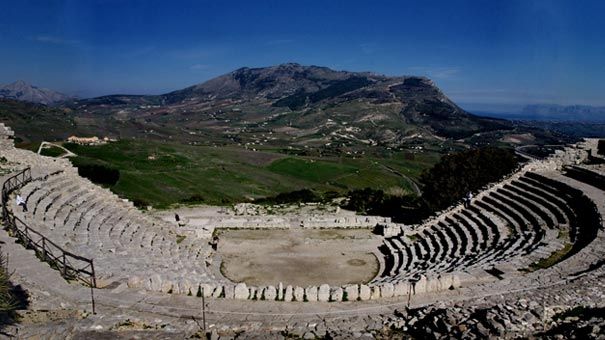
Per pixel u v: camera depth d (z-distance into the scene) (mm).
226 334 15883
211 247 37438
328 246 38688
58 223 26734
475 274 23531
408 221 47688
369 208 53812
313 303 19844
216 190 88062
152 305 18031
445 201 47500
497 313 15367
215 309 18391
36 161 38250
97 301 17672
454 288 21578
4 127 39844
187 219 45406
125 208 36781
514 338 13789
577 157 45906
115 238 28875
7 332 13477
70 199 31969
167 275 22703
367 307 19391
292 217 47062
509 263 24719
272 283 30047
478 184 47156
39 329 14062
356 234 42562
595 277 20484
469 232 35781
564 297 17188
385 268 33344
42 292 17328
